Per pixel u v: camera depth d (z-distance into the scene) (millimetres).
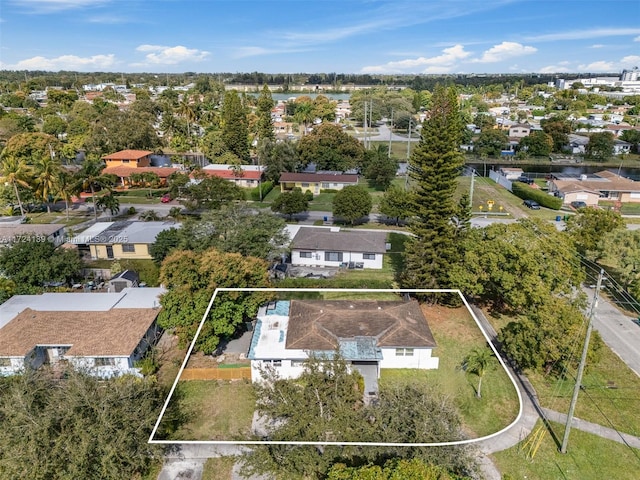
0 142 95500
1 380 23156
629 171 93000
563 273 31859
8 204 60594
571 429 23609
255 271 32312
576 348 25891
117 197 69625
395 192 56688
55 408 20078
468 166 95750
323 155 80688
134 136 89125
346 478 18547
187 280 29703
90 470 19328
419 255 36750
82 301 33875
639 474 21078
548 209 65312
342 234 46719
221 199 56188
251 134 111250
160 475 21281
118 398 21438
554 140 107500
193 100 177875
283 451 19703
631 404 25500
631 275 35438
